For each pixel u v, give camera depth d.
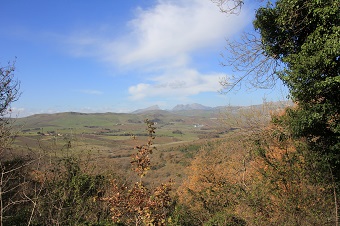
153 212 5.90
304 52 8.48
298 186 8.23
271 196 8.64
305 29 9.30
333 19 8.03
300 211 7.75
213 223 10.29
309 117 8.43
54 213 8.05
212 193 13.05
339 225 7.04
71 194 8.77
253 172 10.55
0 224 6.30
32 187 8.01
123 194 5.88
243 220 9.68
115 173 10.53
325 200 7.82
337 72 8.13
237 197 10.04
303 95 8.54
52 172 8.12
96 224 8.34
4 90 8.21
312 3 8.34
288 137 9.77
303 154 9.10
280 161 9.14
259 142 10.52
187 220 11.84
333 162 8.45
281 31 9.59
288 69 9.07
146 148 5.86
